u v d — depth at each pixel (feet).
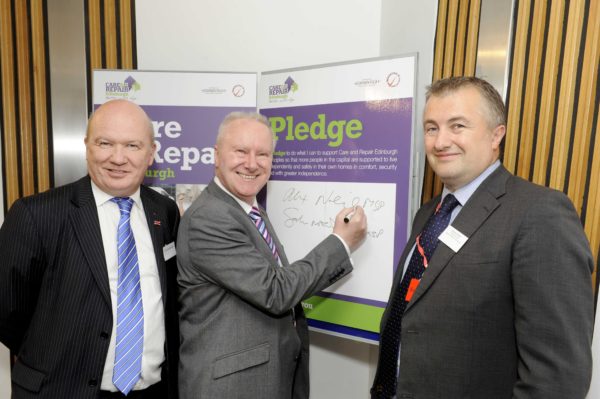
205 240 4.20
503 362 3.41
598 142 4.47
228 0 7.76
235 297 4.35
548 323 2.98
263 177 4.85
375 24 7.59
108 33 7.65
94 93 6.66
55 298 4.13
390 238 5.51
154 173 6.74
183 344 4.49
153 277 4.69
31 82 7.53
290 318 4.80
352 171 5.78
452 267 3.60
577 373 2.89
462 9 5.94
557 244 3.04
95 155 4.32
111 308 4.19
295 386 5.17
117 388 4.27
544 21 4.95
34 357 4.10
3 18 7.35
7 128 7.48
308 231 6.15
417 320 3.77
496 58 5.49
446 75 6.19
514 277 3.21
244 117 4.82
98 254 4.23
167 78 6.64
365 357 7.75
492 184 3.69
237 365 4.18
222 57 7.85
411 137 5.32
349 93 5.76
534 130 5.06
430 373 3.67
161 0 7.72
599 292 4.18
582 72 4.59
